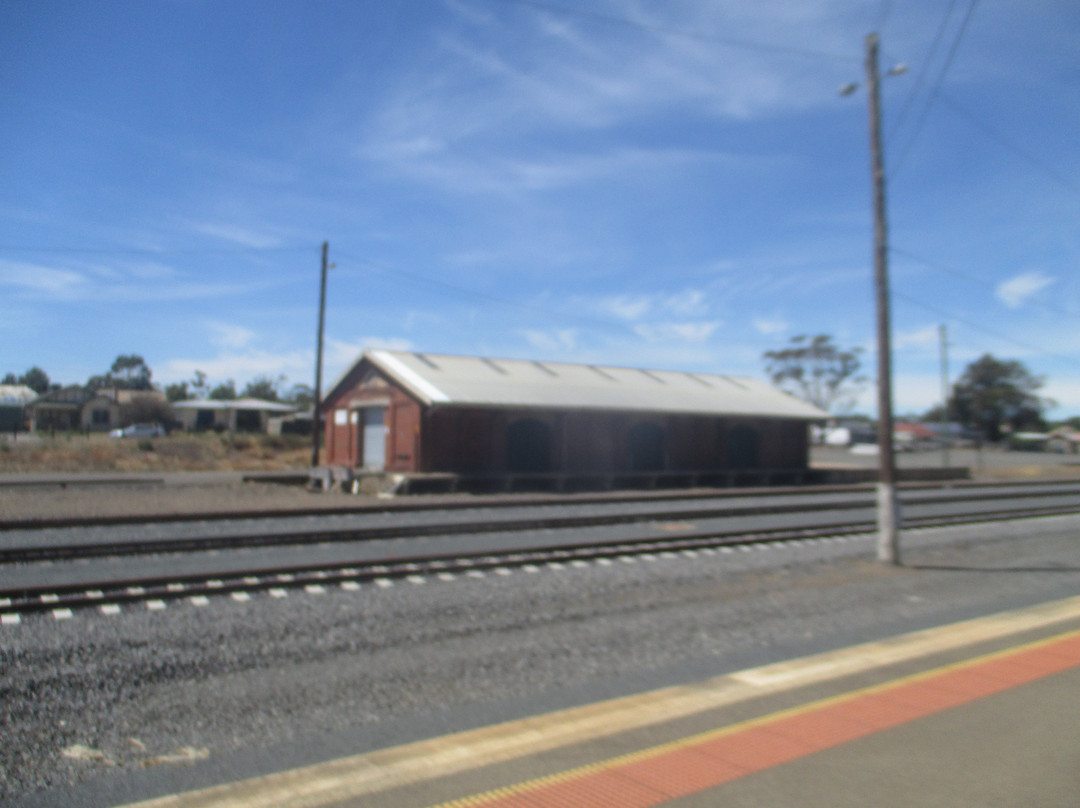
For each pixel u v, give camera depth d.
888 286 13.98
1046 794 4.26
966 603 10.59
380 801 4.27
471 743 5.23
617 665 7.46
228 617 8.67
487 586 10.70
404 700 6.40
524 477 27.89
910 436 80.44
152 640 7.79
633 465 33.38
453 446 28.48
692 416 35.00
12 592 9.20
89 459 30.94
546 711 6.20
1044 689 6.13
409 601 9.67
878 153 13.99
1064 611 9.47
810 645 8.31
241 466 33.53
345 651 7.71
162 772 5.04
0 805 4.57
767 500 26.27
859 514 22.23
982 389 94.25
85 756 5.26
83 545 12.37
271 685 6.70
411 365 29.98
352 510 18.56
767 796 4.23
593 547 14.36
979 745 4.96
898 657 7.28
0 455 29.98
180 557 12.41
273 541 13.79
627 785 4.40
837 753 4.84
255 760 5.23
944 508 24.53
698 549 14.50
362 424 31.38
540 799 4.24
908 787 4.34
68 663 7.07
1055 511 23.38
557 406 29.88
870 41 14.00
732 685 6.48
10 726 5.73
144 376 108.94
